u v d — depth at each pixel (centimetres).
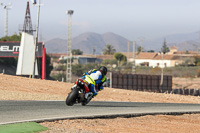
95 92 4641
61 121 3612
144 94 10744
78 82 4475
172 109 5447
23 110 4184
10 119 3506
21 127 3108
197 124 4394
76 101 4544
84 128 3375
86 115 3959
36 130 3059
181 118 4812
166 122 4297
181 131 3694
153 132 3462
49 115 3894
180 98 10100
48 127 3275
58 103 5169
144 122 4131
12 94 6625
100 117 4053
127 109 4984
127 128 3575
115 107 5169
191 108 5838
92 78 4559
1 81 9981
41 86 10138
